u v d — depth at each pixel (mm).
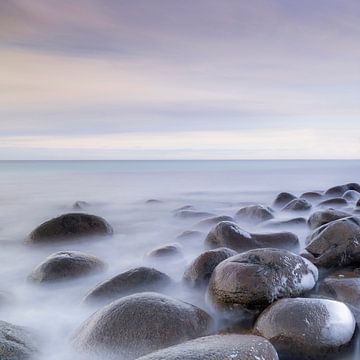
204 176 18406
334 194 8305
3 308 3092
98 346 2357
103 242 4973
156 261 4047
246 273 2705
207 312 2693
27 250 4766
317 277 3141
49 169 26703
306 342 2262
